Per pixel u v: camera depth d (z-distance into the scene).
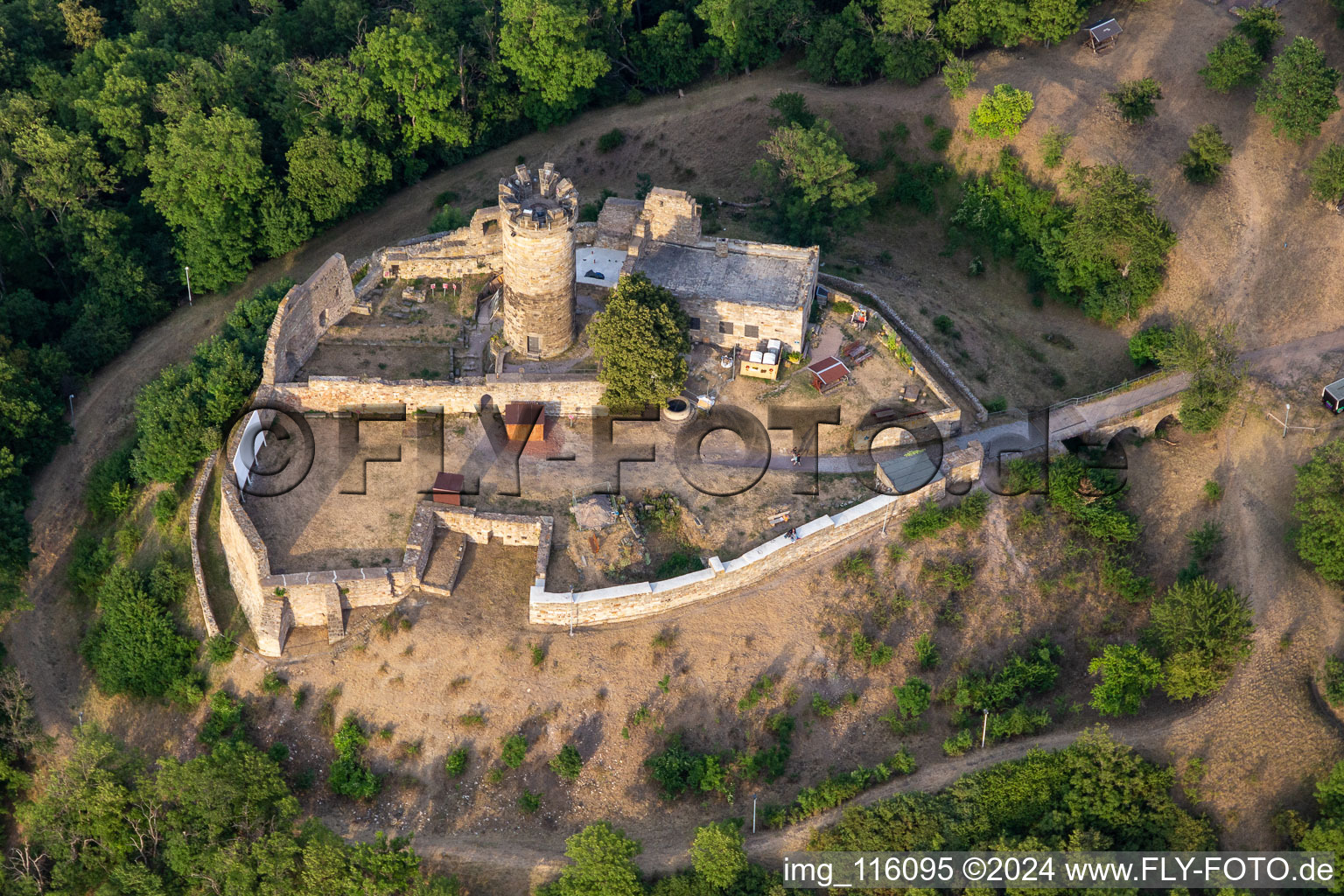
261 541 98.81
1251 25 135.00
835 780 93.31
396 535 102.62
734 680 97.38
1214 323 119.69
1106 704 94.25
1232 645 94.62
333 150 134.50
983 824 89.94
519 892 90.69
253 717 98.12
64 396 129.12
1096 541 104.62
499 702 96.62
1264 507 106.00
